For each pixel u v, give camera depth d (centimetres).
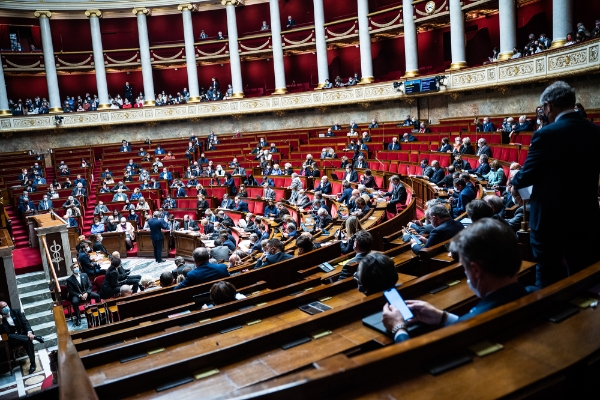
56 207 2077
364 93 2572
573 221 296
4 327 950
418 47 2727
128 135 3108
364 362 179
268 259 712
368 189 1404
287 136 2642
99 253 1521
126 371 306
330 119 2803
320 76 2791
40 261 1477
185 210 1939
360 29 2614
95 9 3016
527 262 397
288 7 3136
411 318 246
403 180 1529
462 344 198
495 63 1925
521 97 1916
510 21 1938
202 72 3341
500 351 195
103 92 3061
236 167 2236
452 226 486
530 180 303
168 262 1714
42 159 2758
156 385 268
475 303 325
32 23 3056
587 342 194
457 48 2162
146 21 3209
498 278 214
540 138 298
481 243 211
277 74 2906
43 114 2936
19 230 1888
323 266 552
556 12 1684
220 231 1357
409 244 566
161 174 2331
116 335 393
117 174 2548
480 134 1620
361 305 315
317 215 1270
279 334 296
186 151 2705
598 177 301
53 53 2981
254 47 3009
